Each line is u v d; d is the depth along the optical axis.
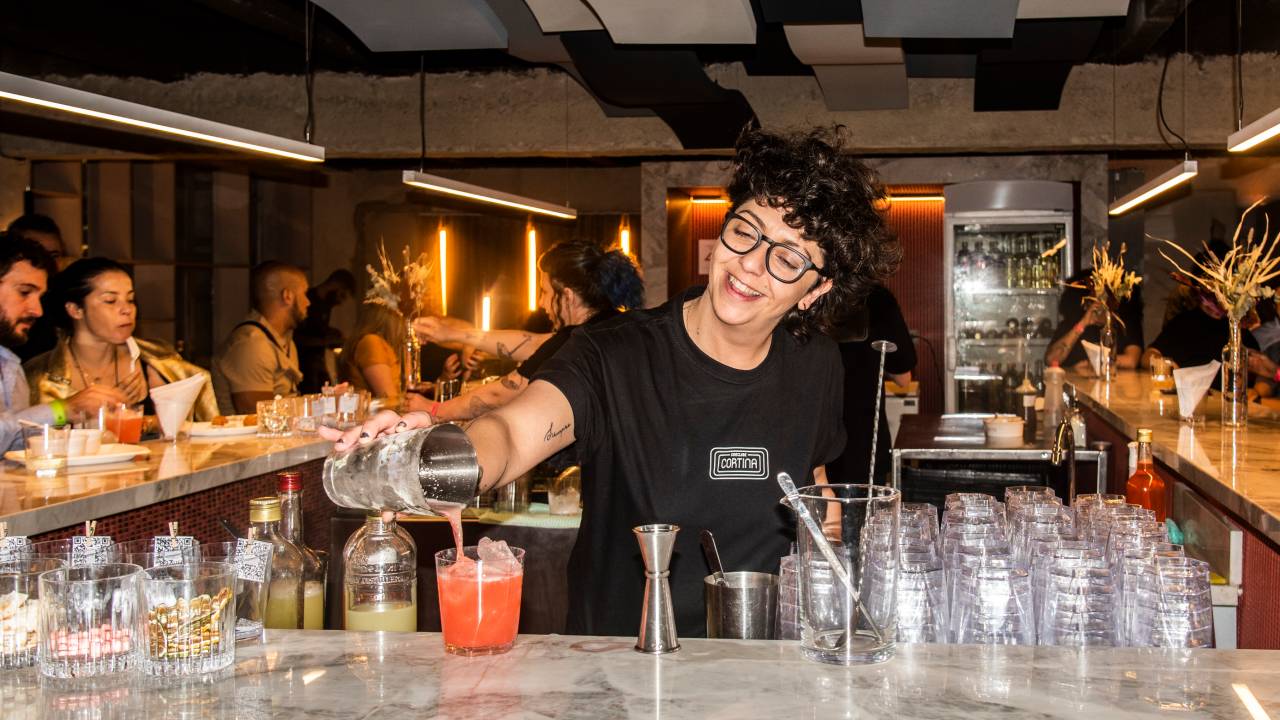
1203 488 2.63
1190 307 6.08
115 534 2.64
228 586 1.20
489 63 7.99
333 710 1.05
